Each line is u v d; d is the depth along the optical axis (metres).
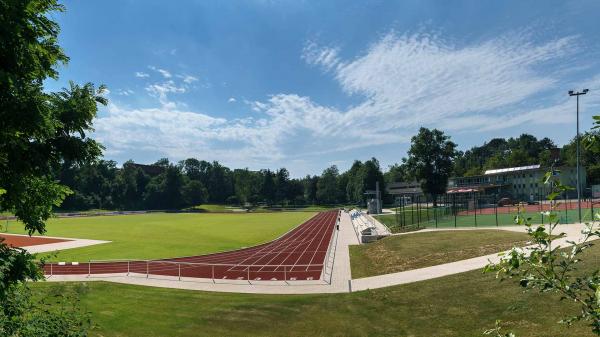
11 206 6.97
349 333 14.37
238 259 32.34
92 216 100.06
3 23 5.58
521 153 130.75
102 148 7.79
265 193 155.75
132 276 24.56
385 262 27.17
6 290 6.55
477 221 46.84
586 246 3.42
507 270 3.72
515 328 12.92
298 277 24.14
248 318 16.20
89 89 7.69
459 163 172.88
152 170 186.62
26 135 6.52
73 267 28.62
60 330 8.07
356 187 137.25
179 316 16.48
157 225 65.44
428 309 15.85
